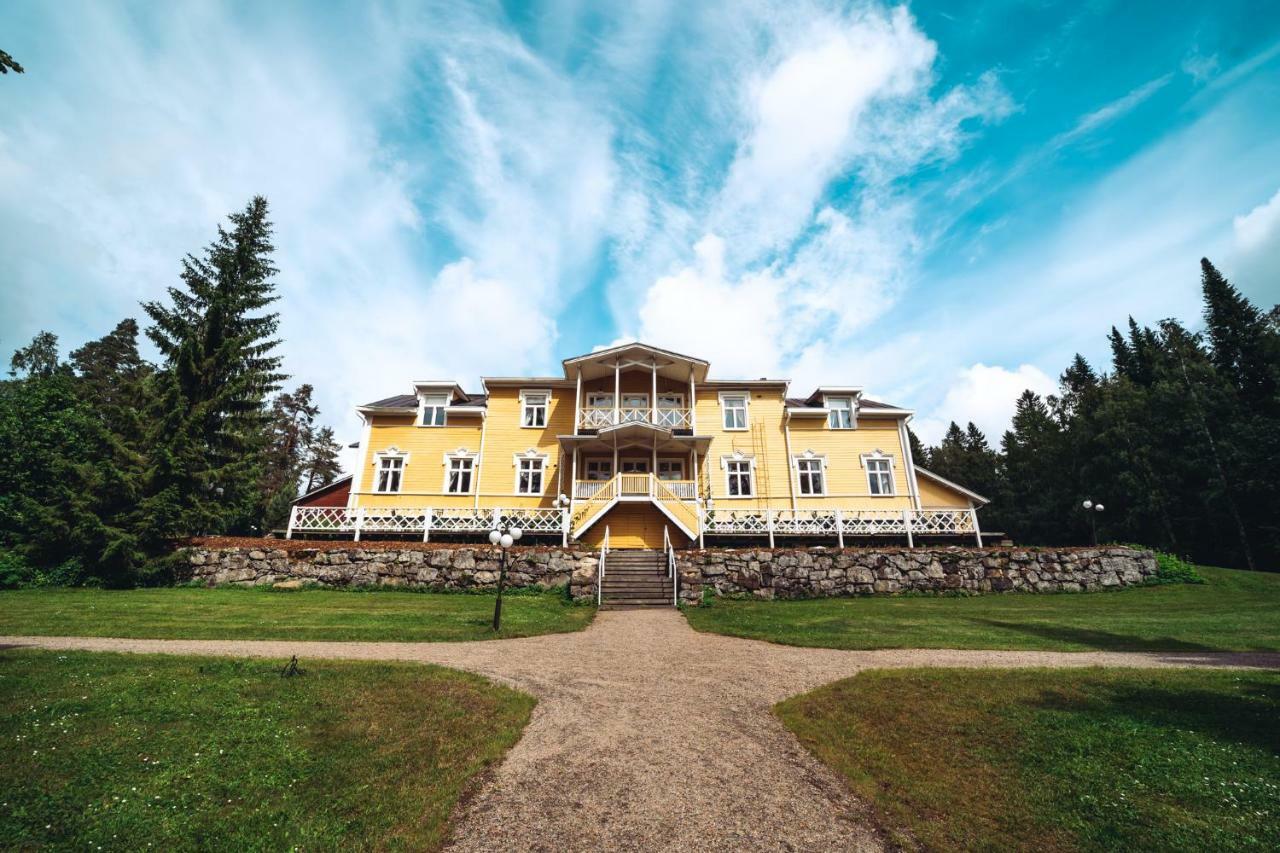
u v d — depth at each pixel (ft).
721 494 82.99
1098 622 44.55
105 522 57.41
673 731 20.98
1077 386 172.65
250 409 73.36
